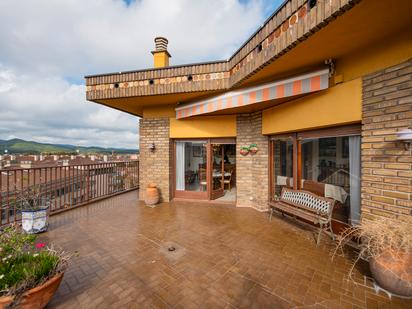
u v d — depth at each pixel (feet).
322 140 15.74
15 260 7.51
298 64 13.28
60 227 16.01
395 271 8.02
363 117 11.39
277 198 20.12
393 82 9.96
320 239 13.88
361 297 8.22
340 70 12.69
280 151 19.92
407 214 9.41
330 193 15.16
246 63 15.10
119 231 15.26
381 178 10.48
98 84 21.38
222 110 20.89
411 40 9.38
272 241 13.58
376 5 7.63
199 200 24.97
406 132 8.74
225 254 11.78
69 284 8.94
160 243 13.21
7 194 15.39
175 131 24.38
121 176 31.01
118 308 7.56
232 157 27.71
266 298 8.14
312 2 9.52
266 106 18.95
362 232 9.45
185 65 18.79
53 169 20.90
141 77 20.08
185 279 9.38
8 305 6.16
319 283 9.12
